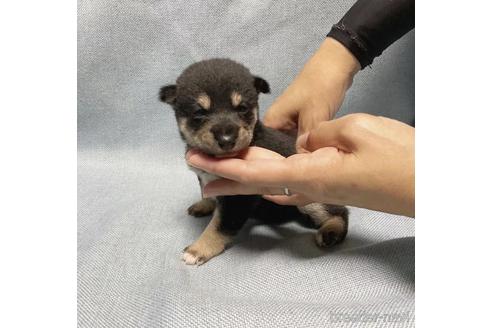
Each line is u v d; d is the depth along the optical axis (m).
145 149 0.48
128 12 0.45
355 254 0.28
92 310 0.23
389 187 0.22
